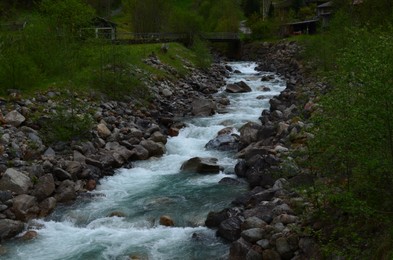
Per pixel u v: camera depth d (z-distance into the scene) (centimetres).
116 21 8838
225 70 5828
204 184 1944
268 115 2905
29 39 2998
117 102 3050
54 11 3347
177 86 4081
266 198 1560
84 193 1847
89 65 3312
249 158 2073
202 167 2106
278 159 1886
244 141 2398
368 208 975
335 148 1134
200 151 2473
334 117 1134
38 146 2064
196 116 3200
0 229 1461
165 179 2038
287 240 1191
